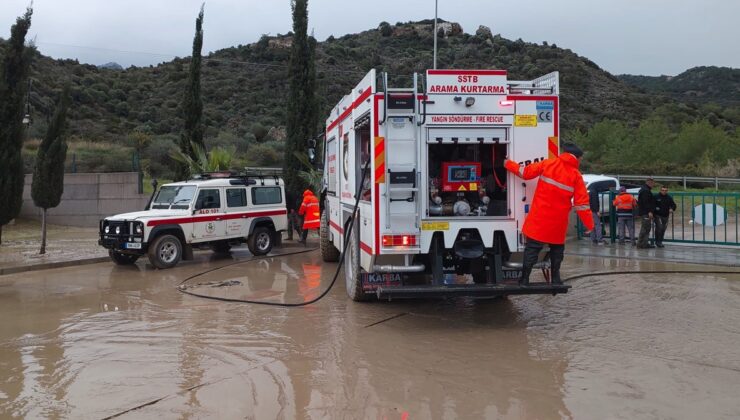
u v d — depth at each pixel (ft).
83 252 47.50
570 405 15.08
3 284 35.01
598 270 36.65
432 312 26.18
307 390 16.39
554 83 23.32
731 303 27.04
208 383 17.06
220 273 38.27
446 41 223.30
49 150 45.16
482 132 22.84
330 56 190.39
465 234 22.88
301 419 14.35
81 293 31.89
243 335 22.53
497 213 24.07
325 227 42.19
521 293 22.06
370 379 17.26
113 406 15.30
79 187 69.26
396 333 22.59
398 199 22.31
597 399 15.47
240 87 177.68
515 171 22.25
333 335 22.31
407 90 22.15
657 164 116.47
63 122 46.19
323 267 40.68
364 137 26.50
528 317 25.07
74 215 69.62
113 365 18.92
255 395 16.03
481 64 186.29
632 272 35.76
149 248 39.70
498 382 16.89
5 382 17.34
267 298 29.73
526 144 22.93
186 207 41.93
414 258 23.44
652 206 45.88
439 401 15.47
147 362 19.20
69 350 20.77
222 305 28.30
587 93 197.57
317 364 18.76
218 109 159.84
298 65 58.59
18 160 47.29
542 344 20.85
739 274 34.71
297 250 50.52
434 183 23.99
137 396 16.03
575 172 21.83
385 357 19.45
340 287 32.71
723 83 335.26
